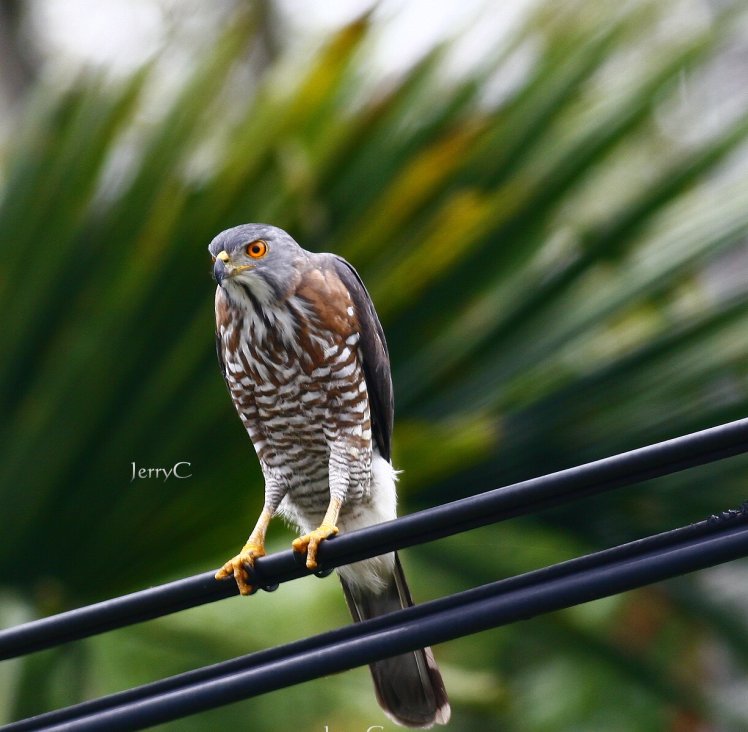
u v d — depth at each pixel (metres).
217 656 11.88
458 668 14.45
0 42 20.59
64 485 9.27
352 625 5.88
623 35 10.59
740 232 10.58
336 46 10.20
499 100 10.34
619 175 11.09
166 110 9.75
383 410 9.15
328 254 8.97
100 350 9.38
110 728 6.02
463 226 9.88
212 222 9.56
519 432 10.31
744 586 14.34
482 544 11.95
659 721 14.52
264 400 8.67
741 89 18.22
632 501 11.23
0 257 9.53
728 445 5.55
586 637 13.51
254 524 9.42
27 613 9.38
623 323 10.53
